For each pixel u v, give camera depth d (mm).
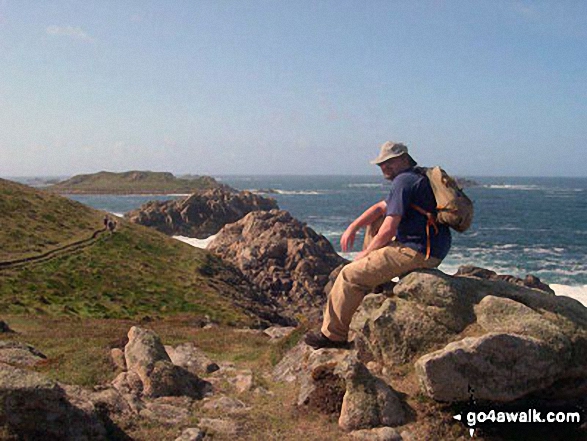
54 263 44688
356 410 6793
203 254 59281
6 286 36719
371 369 7547
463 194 7066
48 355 11430
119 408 6910
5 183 62906
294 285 57156
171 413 7188
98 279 43406
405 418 6801
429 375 6434
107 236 56219
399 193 7016
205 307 40938
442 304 7262
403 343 7391
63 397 5805
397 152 7246
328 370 7426
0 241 46094
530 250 78062
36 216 55688
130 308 37844
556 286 50938
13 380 5539
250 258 61594
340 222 120938
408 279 7500
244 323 37812
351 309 7770
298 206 171250
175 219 105250
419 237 7176
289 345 10938
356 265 7543
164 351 9023
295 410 7492
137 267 49062
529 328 6848
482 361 6480
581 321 7266
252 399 8258
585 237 92812
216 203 108938
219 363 11234
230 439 6461
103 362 9211
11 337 15766
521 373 6586
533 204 175375
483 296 7438
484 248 79938
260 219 70875
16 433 5387
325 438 6520
